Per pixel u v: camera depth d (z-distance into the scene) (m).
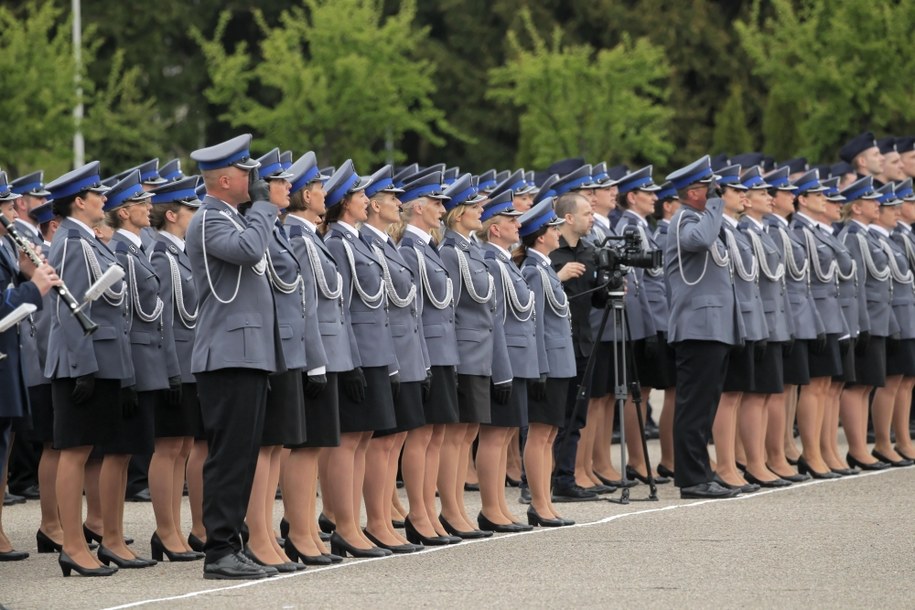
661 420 39.88
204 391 25.67
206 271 25.50
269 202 25.81
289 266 26.53
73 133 72.50
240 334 25.31
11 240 31.28
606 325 37.31
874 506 33.44
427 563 27.08
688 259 35.84
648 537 29.47
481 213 32.03
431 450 30.19
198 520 29.23
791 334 38.38
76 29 81.50
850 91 70.25
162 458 28.91
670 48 100.75
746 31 75.69
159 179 32.19
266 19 106.56
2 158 71.50
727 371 36.81
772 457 38.84
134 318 28.27
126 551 27.98
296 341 26.53
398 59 82.75
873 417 42.00
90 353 26.56
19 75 70.50
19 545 30.86
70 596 24.45
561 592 23.89
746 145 84.75
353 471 28.42
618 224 40.28
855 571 25.38
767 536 29.25
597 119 79.69
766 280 37.53
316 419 27.16
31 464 37.72
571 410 36.44
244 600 23.50
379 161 85.44
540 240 32.59
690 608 22.52
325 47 80.25
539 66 79.12
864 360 40.88
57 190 27.55
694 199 36.38
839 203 40.97
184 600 23.61
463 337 30.36
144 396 27.98
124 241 28.75
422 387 29.59
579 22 102.94
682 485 35.94
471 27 106.31
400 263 29.20
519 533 30.64
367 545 28.28
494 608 22.69
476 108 105.50
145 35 103.75
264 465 26.58
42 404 30.11
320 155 82.31
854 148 46.59
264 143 81.19
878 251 41.34
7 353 27.91
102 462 28.78
